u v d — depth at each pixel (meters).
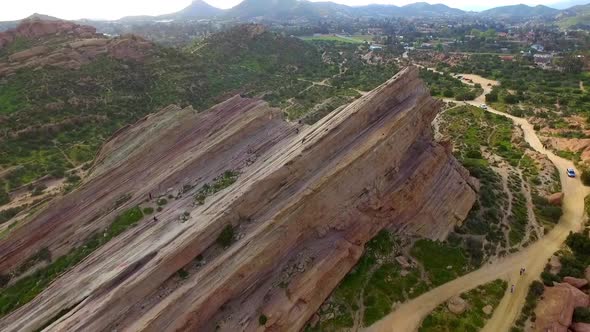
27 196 76.50
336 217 47.50
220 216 42.31
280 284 41.88
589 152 84.50
